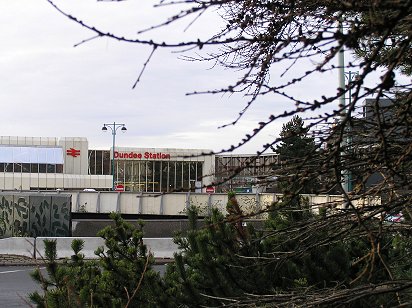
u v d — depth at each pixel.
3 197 24.45
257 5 3.40
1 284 15.94
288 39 2.65
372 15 2.53
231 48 4.57
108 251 6.05
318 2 3.10
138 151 77.94
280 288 5.45
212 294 5.48
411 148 2.97
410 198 3.28
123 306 5.43
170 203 31.08
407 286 3.43
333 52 2.49
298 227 4.26
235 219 3.33
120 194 33.16
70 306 5.21
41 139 75.38
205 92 2.95
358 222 3.37
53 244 5.75
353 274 5.74
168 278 5.98
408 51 3.08
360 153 3.26
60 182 70.00
